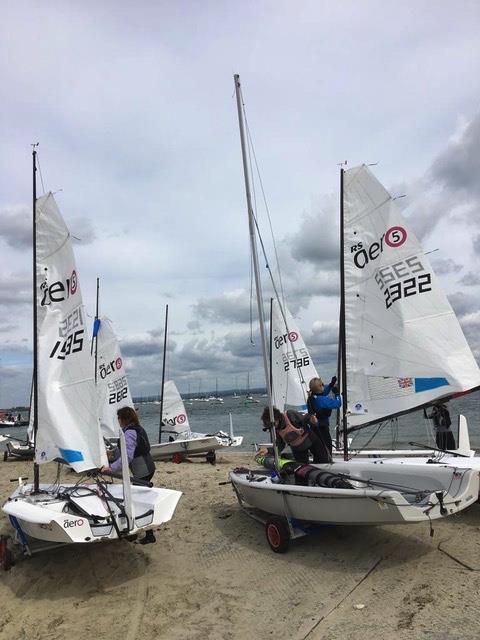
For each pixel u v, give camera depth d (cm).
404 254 606
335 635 341
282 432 615
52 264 531
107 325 1312
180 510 702
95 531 441
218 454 1672
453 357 578
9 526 636
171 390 1597
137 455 582
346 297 646
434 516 432
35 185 554
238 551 527
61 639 365
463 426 680
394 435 757
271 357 1391
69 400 503
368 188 631
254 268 554
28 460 1559
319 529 519
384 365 616
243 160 562
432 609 364
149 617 392
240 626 368
